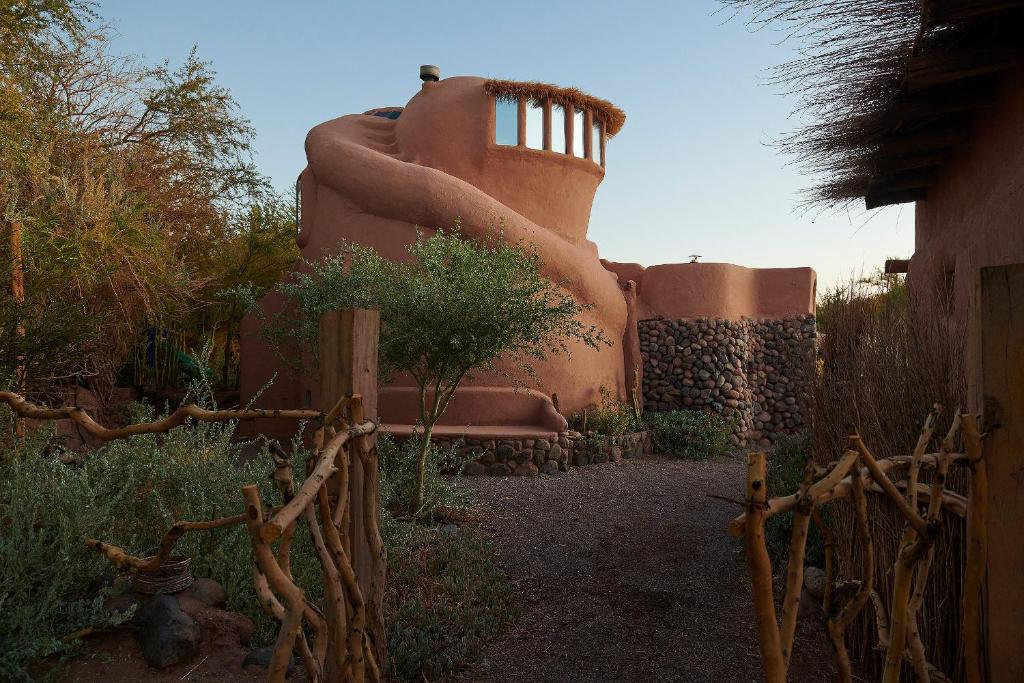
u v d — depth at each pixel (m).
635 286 14.04
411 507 6.94
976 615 1.84
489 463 9.69
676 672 3.90
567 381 11.57
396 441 9.55
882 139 4.79
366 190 11.27
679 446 12.28
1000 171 4.03
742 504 1.46
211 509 4.46
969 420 1.79
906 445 3.33
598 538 6.45
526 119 12.12
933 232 5.69
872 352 3.96
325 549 1.89
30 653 3.13
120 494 4.09
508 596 4.98
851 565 3.93
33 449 4.21
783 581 4.95
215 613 3.78
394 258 11.07
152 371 13.10
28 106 7.51
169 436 4.81
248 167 13.27
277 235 14.69
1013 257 3.42
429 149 11.98
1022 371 1.79
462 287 6.80
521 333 7.06
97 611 3.52
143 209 8.40
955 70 3.68
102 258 8.00
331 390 2.79
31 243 7.11
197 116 12.12
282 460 1.70
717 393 13.72
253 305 9.88
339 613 1.89
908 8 3.53
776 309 14.83
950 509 2.17
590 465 10.46
